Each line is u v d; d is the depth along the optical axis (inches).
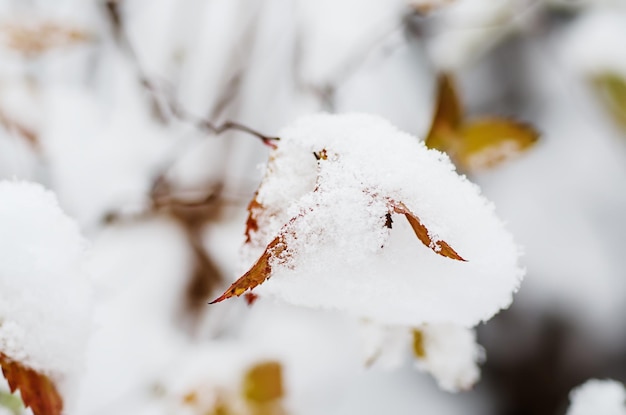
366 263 12.6
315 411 25.4
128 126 28.9
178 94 30.2
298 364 26.0
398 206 12.4
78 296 13.1
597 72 34.9
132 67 29.1
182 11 31.4
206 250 28.5
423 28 30.2
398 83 33.0
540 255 41.5
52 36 21.6
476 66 41.0
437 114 18.1
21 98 24.5
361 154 12.8
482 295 12.9
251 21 31.8
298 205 12.6
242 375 21.8
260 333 28.1
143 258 27.7
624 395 16.2
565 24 36.3
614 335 40.8
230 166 29.7
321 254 12.5
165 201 25.6
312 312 29.4
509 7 30.4
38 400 12.8
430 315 13.3
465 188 12.9
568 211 41.8
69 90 29.0
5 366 12.7
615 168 41.5
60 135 27.1
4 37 21.0
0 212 13.0
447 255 12.3
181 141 28.8
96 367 22.9
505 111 41.3
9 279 12.8
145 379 23.4
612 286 41.2
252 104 31.1
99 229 25.8
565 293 41.4
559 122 41.8
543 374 40.2
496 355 40.8
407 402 37.2
